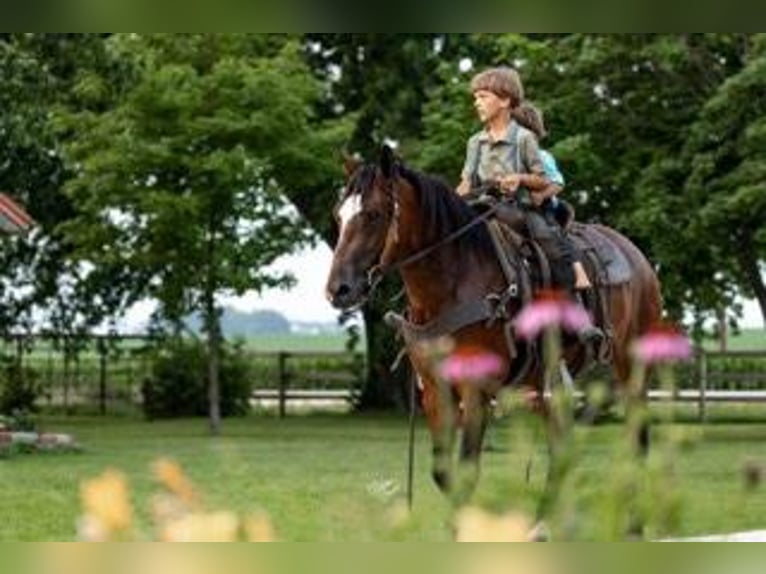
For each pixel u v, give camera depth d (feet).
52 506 41.78
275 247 88.48
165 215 85.56
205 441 80.59
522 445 10.75
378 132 110.73
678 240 80.23
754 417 101.35
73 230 90.38
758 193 75.72
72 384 118.62
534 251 29.43
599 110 84.33
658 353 13.29
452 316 27.68
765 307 84.53
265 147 87.97
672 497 9.39
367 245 27.07
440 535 10.69
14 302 115.24
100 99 88.58
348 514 10.18
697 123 78.89
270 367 123.44
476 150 30.60
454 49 110.52
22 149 101.04
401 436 85.10
